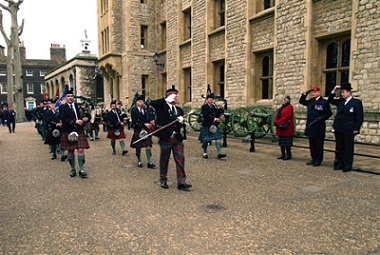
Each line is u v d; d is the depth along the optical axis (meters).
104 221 3.51
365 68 8.02
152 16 20.36
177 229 3.25
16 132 15.90
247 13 11.80
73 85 27.23
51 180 5.46
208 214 3.68
